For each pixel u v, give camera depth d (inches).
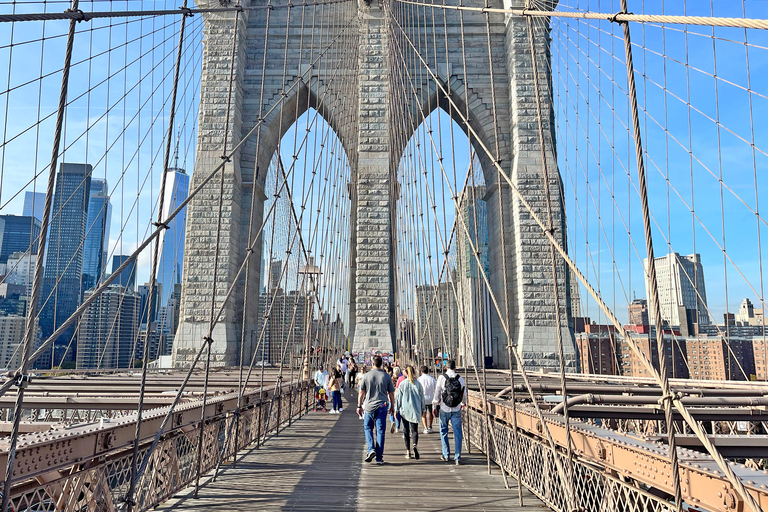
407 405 411.2
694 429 120.9
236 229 1441.9
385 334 1348.4
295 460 395.9
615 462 188.9
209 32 1517.0
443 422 401.4
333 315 997.8
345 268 1189.1
